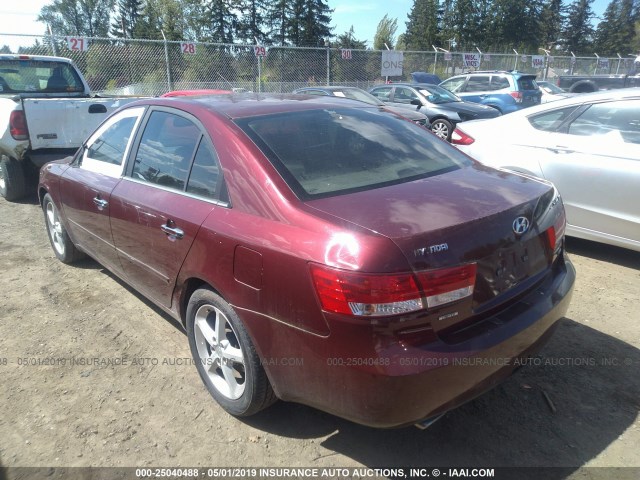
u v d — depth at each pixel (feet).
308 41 168.45
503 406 9.23
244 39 166.40
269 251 7.37
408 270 6.51
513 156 16.72
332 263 6.67
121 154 11.86
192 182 9.39
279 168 8.20
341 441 8.54
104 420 9.11
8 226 20.21
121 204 10.96
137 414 9.25
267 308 7.51
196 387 10.01
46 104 21.86
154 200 9.98
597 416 8.91
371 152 9.45
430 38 200.54
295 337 7.23
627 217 14.39
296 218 7.42
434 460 8.08
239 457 8.23
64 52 44.88
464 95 52.60
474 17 195.93
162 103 11.02
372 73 63.05
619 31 222.69
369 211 7.35
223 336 8.91
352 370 6.67
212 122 9.36
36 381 10.23
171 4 162.09
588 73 89.20
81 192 12.85
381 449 8.34
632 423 8.73
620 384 9.73
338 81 60.29
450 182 8.78
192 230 8.77
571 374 10.05
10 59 25.63
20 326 12.36
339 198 7.82
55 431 8.84
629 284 13.94
